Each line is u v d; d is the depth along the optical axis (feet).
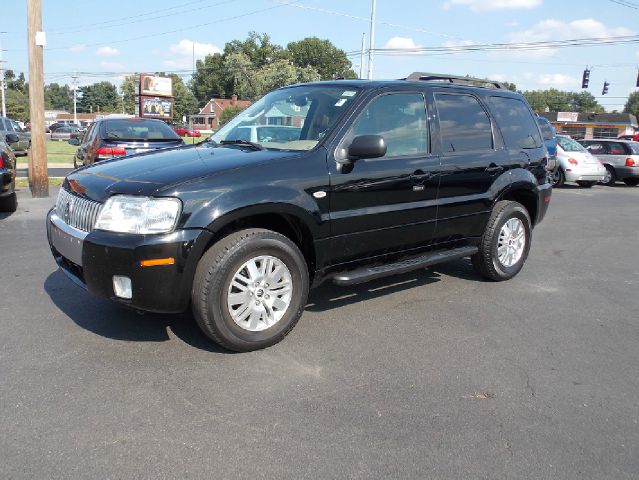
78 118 380.58
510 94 19.72
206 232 11.62
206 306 11.89
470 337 14.19
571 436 9.76
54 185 42.47
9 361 12.00
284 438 9.42
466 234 17.65
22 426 9.55
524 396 11.15
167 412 10.13
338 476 8.48
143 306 11.63
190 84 407.85
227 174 12.19
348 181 13.84
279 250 12.71
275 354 12.75
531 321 15.53
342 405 10.56
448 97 17.03
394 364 12.44
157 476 8.36
